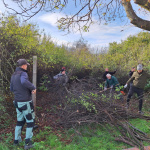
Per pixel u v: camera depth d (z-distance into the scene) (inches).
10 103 204.2
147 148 126.3
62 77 252.4
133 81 211.8
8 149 124.0
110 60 358.6
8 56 208.4
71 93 195.8
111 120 162.9
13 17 207.2
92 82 262.8
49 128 160.6
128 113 183.6
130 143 133.3
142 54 378.0
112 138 144.1
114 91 214.7
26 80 125.1
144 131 157.6
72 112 178.4
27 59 222.8
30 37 221.8
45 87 266.7
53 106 210.7
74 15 146.6
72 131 156.6
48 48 275.0
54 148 130.4
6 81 210.1
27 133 129.1
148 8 108.4
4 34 208.4
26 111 128.5
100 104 184.7
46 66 253.3
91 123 168.2
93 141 139.8
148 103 237.0
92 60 335.6
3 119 173.8
